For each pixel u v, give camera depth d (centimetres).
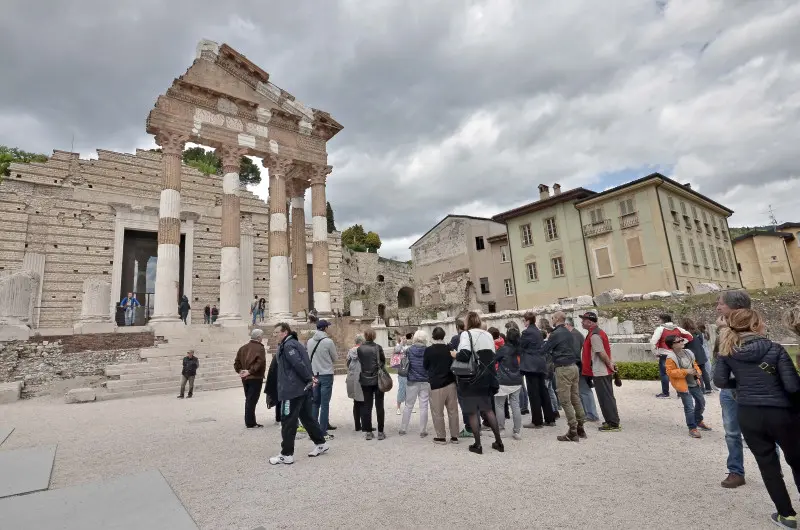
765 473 434
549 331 1187
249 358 983
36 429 981
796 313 433
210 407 1256
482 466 639
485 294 4822
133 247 2998
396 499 520
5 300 1678
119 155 2933
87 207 2766
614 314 2316
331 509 496
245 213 3391
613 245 3459
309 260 3912
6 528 456
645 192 3319
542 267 3912
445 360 799
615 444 732
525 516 461
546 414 912
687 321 1193
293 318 2578
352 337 2477
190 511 500
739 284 4225
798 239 5459
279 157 2708
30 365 1611
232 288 2345
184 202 3108
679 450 684
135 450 781
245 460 709
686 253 3406
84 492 562
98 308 1905
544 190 4094
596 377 843
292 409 689
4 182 2570
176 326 2050
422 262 5484
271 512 493
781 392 431
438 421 790
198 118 2436
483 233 4928
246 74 2642
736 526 429
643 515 455
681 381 769
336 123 2977
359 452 745
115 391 1509
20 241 2545
